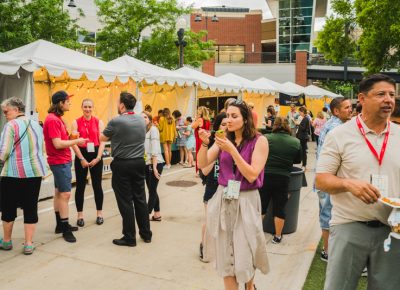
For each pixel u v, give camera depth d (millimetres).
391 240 2637
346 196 2713
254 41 44625
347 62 34938
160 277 4352
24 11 17453
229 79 18016
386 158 2594
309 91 26375
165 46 22438
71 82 11648
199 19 32094
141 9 21750
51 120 5184
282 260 4977
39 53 7711
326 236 4910
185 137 12672
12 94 7477
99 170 6160
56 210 5660
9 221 4945
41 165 4859
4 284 4094
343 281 2736
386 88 2549
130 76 10016
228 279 3346
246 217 3277
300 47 42000
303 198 8625
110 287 4090
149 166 6348
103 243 5359
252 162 3293
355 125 2699
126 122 5137
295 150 5332
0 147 4668
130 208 5266
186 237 5711
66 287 4066
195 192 8812
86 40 23188
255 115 6914
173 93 14094
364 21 20484
